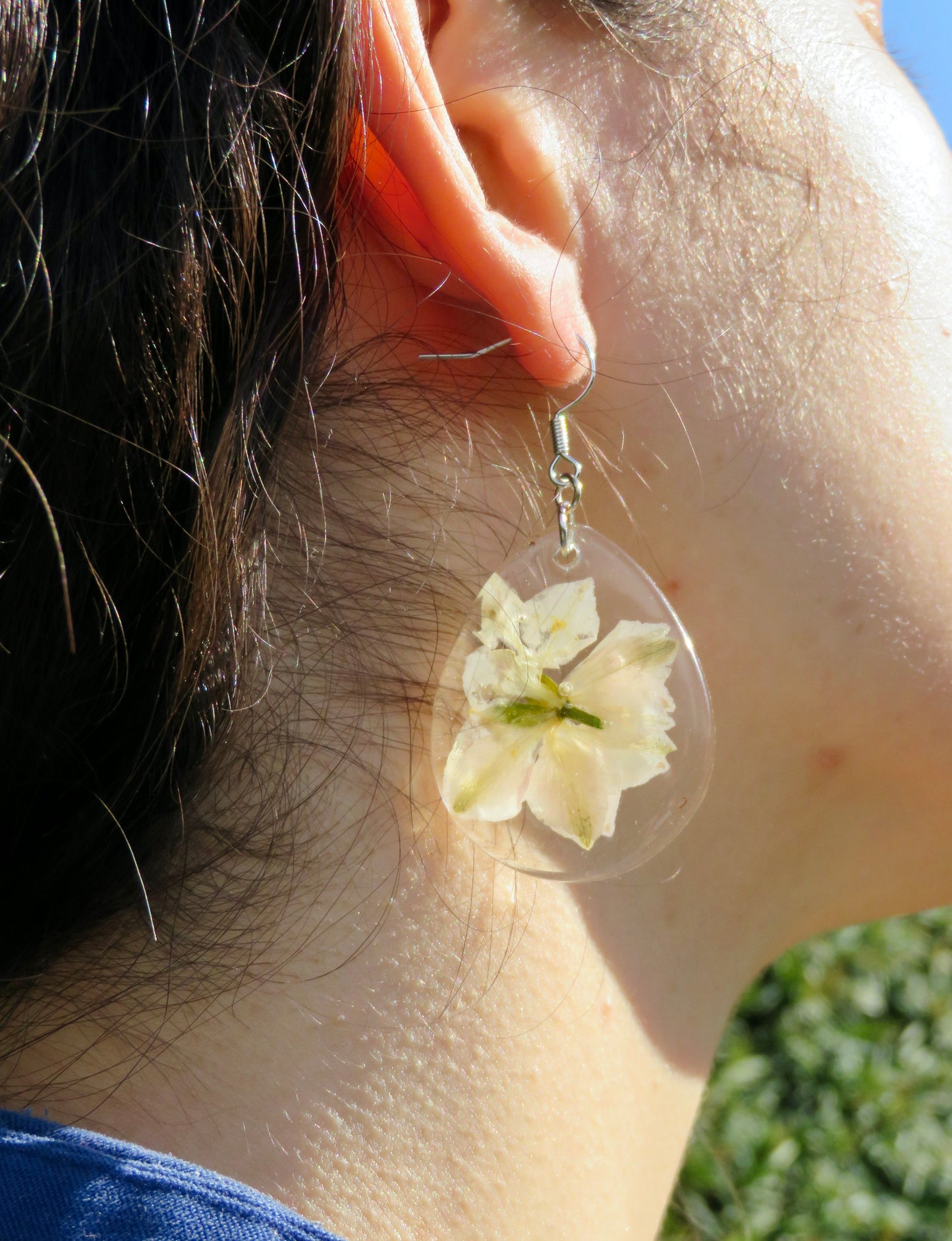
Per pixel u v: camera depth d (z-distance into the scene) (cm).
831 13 38
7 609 33
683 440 36
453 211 34
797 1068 96
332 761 34
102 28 33
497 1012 34
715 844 37
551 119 36
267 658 34
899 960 100
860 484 36
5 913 33
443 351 35
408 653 35
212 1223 32
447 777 34
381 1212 33
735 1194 64
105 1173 32
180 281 33
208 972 34
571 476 35
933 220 37
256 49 33
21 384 32
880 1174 93
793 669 36
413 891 34
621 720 35
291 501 34
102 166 33
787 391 36
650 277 36
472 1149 34
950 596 36
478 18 36
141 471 33
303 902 34
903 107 38
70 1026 33
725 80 36
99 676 33
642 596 35
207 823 34
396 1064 34
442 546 35
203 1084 33
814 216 36
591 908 36
